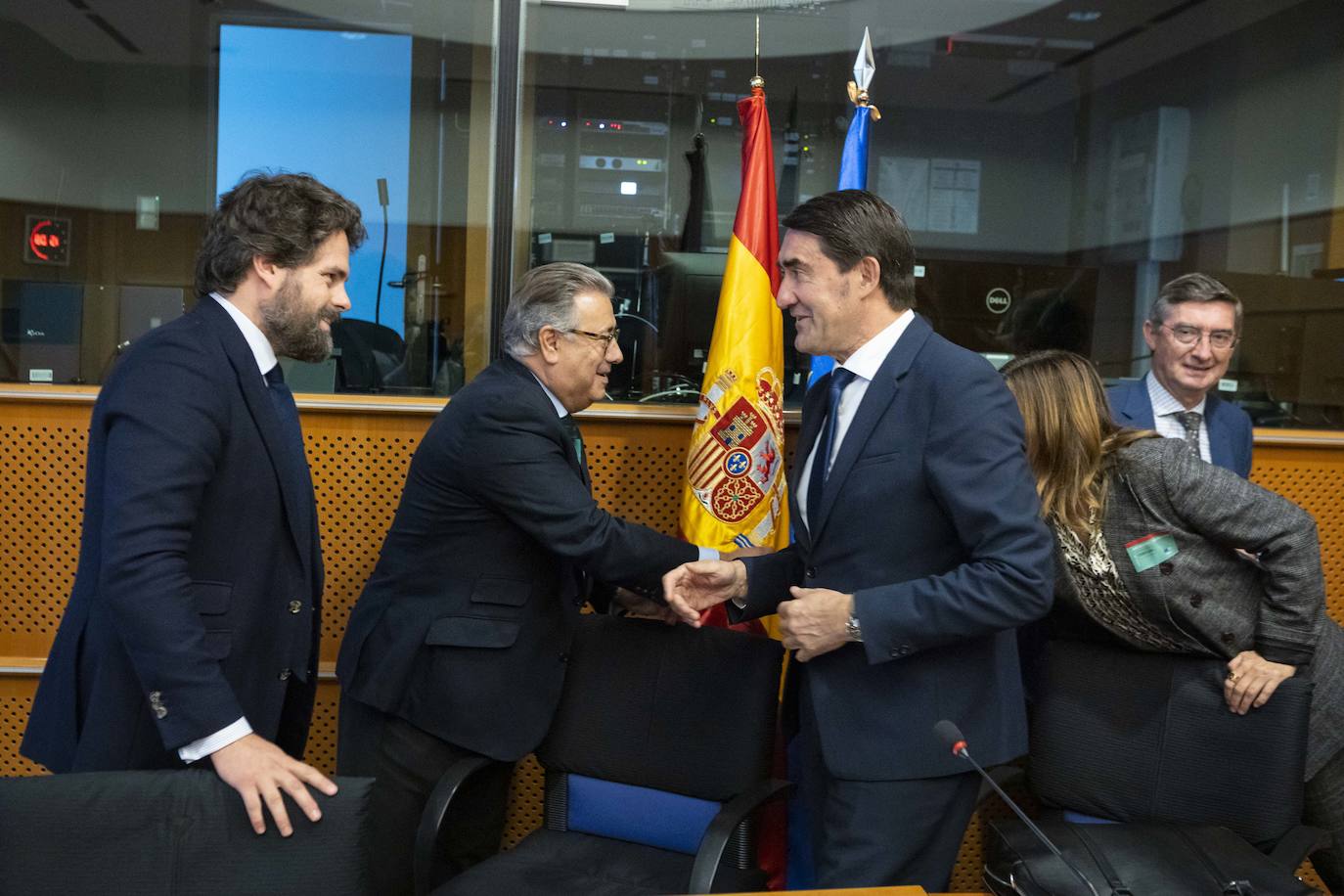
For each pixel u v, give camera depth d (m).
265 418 1.85
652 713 2.27
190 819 1.52
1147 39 3.45
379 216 3.18
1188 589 2.11
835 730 1.90
